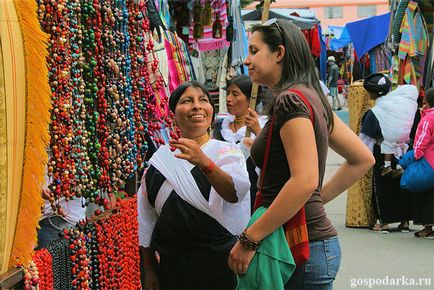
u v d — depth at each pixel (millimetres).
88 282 2967
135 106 3221
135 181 3770
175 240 3445
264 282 2721
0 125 2121
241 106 4652
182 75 5340
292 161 2639
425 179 6984
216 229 3412
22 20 2201
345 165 3199
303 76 2844
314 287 2785
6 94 2139
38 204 2281
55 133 2574
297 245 2717
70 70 2701
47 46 2334
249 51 2943
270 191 2799
